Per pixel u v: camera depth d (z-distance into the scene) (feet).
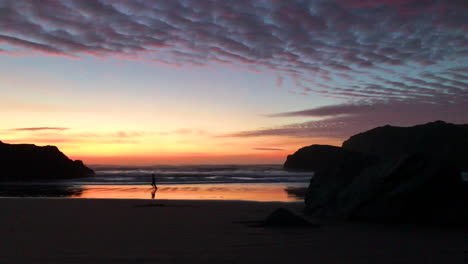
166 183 108.27
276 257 14.83
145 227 24.18
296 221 24.39
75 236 20.42
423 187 25.36
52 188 89.56
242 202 46.09
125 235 20.72
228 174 178.19
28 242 18.43
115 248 16.72
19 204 42.14
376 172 28.99
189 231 22.21
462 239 19.45
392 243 18.16
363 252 15.90
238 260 14.30
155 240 18.98
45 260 14.29
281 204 43.27
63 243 18.11
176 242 18.34
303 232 21.66
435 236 20.39
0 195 68.08
